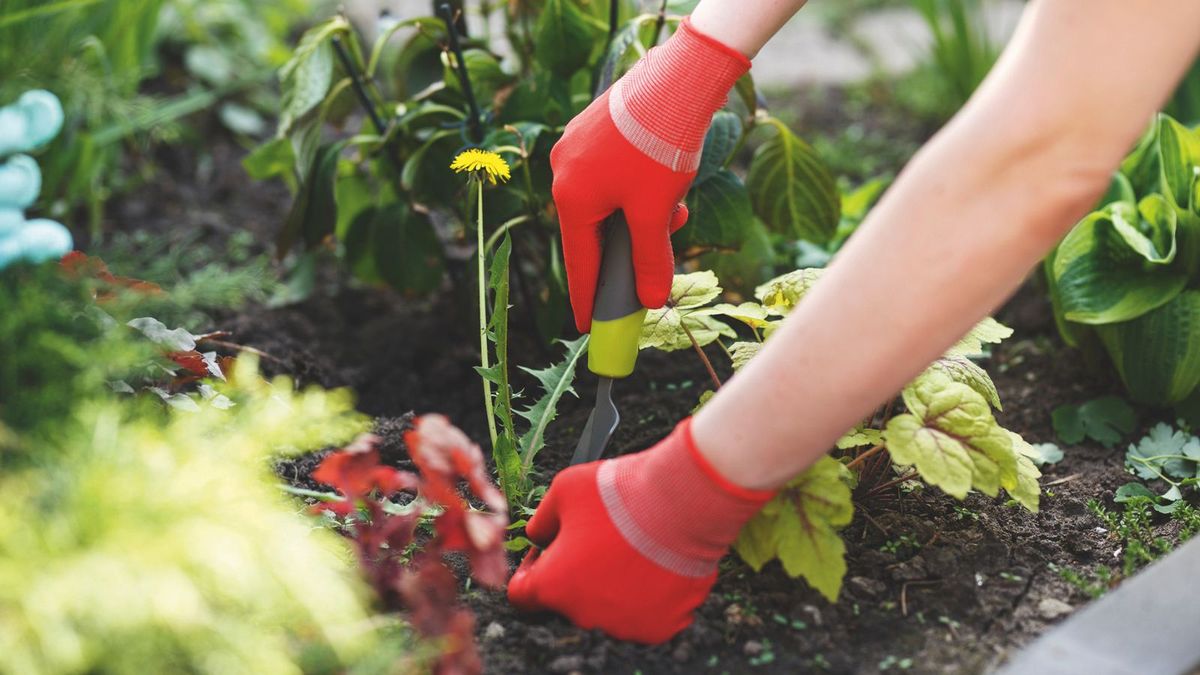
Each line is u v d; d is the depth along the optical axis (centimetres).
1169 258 172
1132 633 138
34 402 145
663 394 181
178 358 158
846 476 147
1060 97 128
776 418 135
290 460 165
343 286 204
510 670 145
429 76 189
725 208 176
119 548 134
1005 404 183
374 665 138
